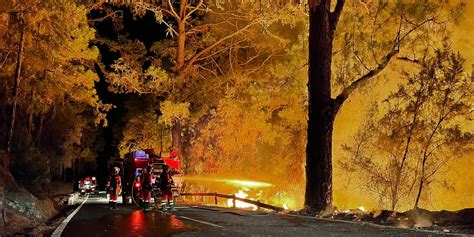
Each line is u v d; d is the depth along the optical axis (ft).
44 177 110.01
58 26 82.94
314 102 67.72
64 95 116.67
